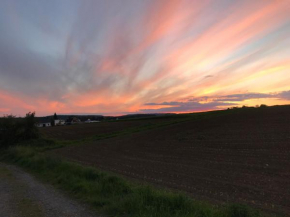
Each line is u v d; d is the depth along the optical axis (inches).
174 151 954.1
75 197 364.2
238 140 987.9
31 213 294.5
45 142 1747.0
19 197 377.1
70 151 1226.0
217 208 290.7
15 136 1724.9
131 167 681.0
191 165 663.8
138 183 448.1
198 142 1095.6
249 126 1268.5
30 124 1782.7
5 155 1182.9
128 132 2007.9
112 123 3348.9
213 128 1417.3
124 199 304.5
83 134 2372.0
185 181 488.1
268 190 398.3
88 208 307.6
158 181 494.3
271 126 1163.9
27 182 503.2
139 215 254.8
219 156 758.5
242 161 655.1
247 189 411.2
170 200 281.9
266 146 808.3
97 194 356.8
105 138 1817.2
